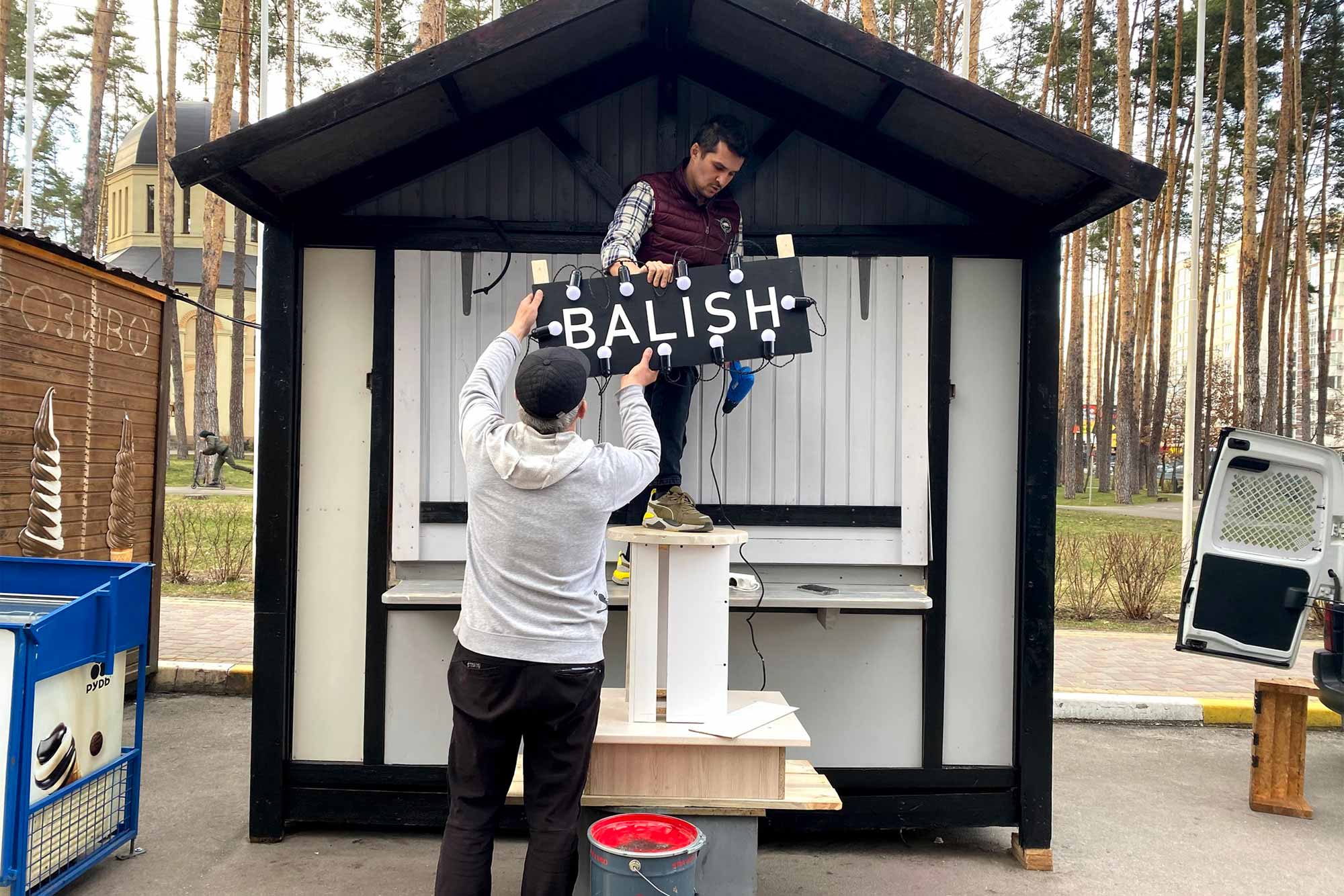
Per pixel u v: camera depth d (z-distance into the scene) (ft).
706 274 11.18
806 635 13.23
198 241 121.19
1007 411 13.09
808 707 13.19
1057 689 22.12
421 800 12.75
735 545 13.04
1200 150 40.42
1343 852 13.60
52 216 115.55
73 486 18.07
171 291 20.76
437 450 12.94
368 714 12.84
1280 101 83.66
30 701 10.18
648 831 9.36
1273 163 89.92
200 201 121.90
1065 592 34.68
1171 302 100.99
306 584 12.92
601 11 10.85
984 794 12.96
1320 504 16.66
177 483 75.15
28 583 12.64
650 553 10.55
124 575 11.94
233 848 12.55
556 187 13.04
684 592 10.53
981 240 13.00
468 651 8.81
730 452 13.10
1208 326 144.87
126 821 12.19
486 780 8.89
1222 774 17.46
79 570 12.52
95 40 69.15
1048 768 12.73
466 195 12.99
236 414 74.69
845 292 13.08
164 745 17.25
